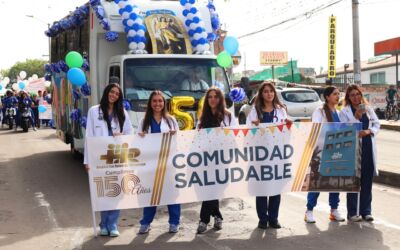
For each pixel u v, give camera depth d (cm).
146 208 670
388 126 2270
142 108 927
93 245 626
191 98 902
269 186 677
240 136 673
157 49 1005
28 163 1371
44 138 2112
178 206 674
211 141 668
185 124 898
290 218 737
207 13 1093
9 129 2681
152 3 1062
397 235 645
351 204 713
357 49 2167
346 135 690
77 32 1191
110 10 1010
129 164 650
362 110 689
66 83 1322
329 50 3003
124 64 953
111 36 984
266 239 635
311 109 1814
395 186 978
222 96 678
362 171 706
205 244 620
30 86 3300
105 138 644
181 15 1059
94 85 1024
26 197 931
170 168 660
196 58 999
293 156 682
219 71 1005
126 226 714
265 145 676
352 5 2167
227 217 750
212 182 670
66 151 1634
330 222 711
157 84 956
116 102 659
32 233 687
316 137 685
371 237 636
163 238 650
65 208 835
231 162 672
